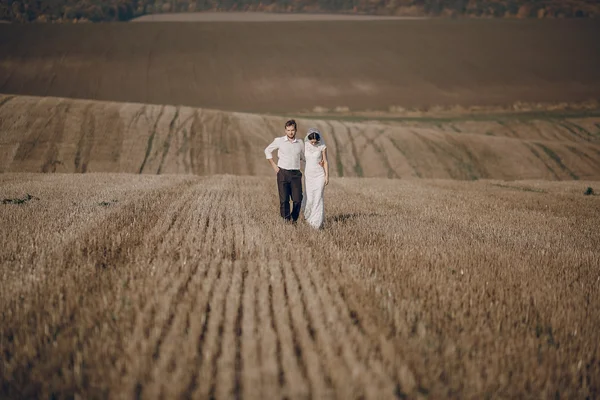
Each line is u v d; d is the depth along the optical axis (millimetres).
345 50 119062
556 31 136000
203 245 8391
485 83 106750
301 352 4574
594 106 97188
